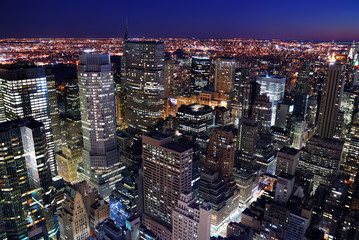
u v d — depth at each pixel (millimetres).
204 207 199500
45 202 197500
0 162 171250
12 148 174625
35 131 178375
